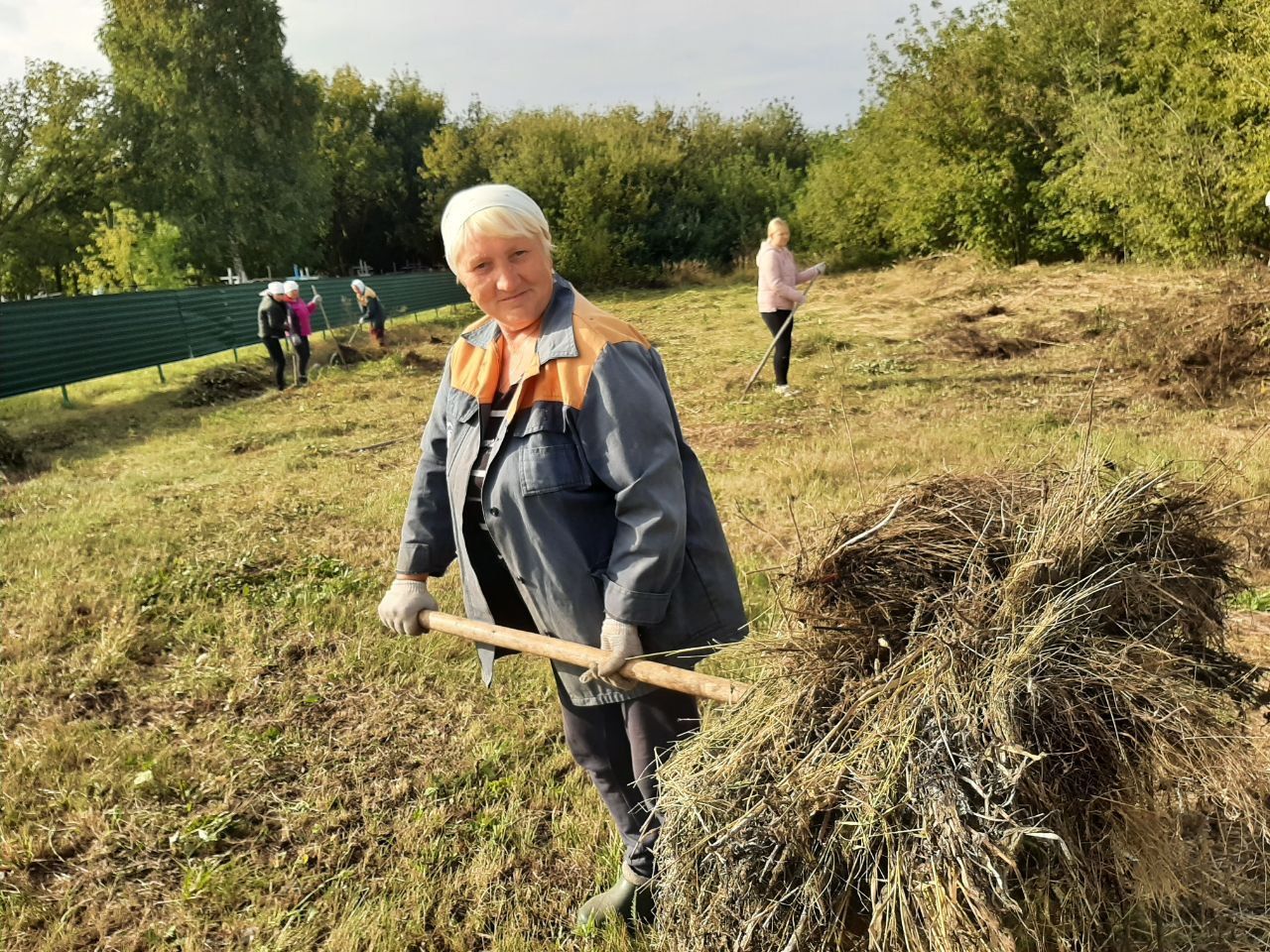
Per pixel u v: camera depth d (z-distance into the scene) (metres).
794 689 1.77
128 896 2.82
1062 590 1.73
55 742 3.61
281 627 4.69
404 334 22.45
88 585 5.32
